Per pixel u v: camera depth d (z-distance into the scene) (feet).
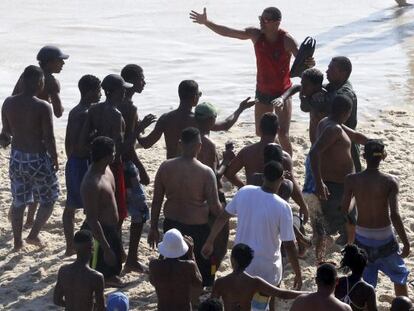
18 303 90.38
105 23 208.54
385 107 148.46
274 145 88.02
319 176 93.40
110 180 87.71
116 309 74.69
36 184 99.71
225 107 148.36
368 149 84.28
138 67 95.96
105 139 86.69
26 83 97.86
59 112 106.01
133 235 95.20
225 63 175.11
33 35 196.65
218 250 89.25
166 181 86.84
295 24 207.62
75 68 170.91
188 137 86.28
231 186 114.83
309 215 96.37
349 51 183.32
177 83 162.20
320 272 68.95
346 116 94.58
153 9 224.94
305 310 69.05
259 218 78.95
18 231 100.22
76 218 107.14
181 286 77.25
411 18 212.64
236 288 74.59
